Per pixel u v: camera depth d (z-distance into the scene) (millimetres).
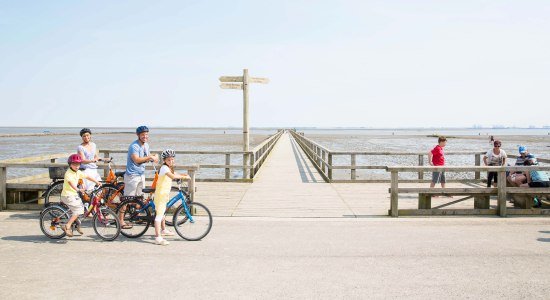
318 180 13625
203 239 6500
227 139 114250
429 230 7086
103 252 5820
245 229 7121
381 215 8211
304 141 28031
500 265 5281
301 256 5648
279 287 4543
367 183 12898
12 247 6039
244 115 14031
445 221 7613
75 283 4637
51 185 8180
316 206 9094
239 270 5090
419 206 8344
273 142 31344
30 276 4852
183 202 6543
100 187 6816
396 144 77000
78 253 5762
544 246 6125
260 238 6559
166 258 5555
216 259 5516
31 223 7480
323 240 6449
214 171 25391
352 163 13062
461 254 5738
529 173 8445
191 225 6609
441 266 5242
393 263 5359
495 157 10625
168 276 4875
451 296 4312
